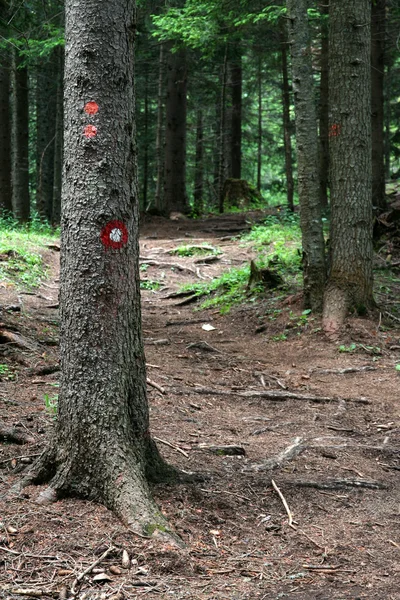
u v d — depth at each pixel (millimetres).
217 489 4527
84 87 4016
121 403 4125
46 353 8000
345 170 10023
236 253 16812
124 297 4141
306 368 8609
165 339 10117
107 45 4016
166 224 22625
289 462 5285
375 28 16328
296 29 9914
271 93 41406
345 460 5504
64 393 4129
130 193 4145
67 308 4105
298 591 3361
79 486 4035
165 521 3803
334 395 7473
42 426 5355
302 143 10180
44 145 28078
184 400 6883
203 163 36438
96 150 4016
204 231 20875
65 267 4125
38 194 24516
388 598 3326
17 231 18500
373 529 4258
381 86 16344
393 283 12195
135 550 3529
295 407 7039
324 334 9719
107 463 4000
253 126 37500
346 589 3418
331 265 10289
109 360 4082
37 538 3564
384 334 9633
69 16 4059
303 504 4527
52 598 3086
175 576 3381
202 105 33750
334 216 10148
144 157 32656
